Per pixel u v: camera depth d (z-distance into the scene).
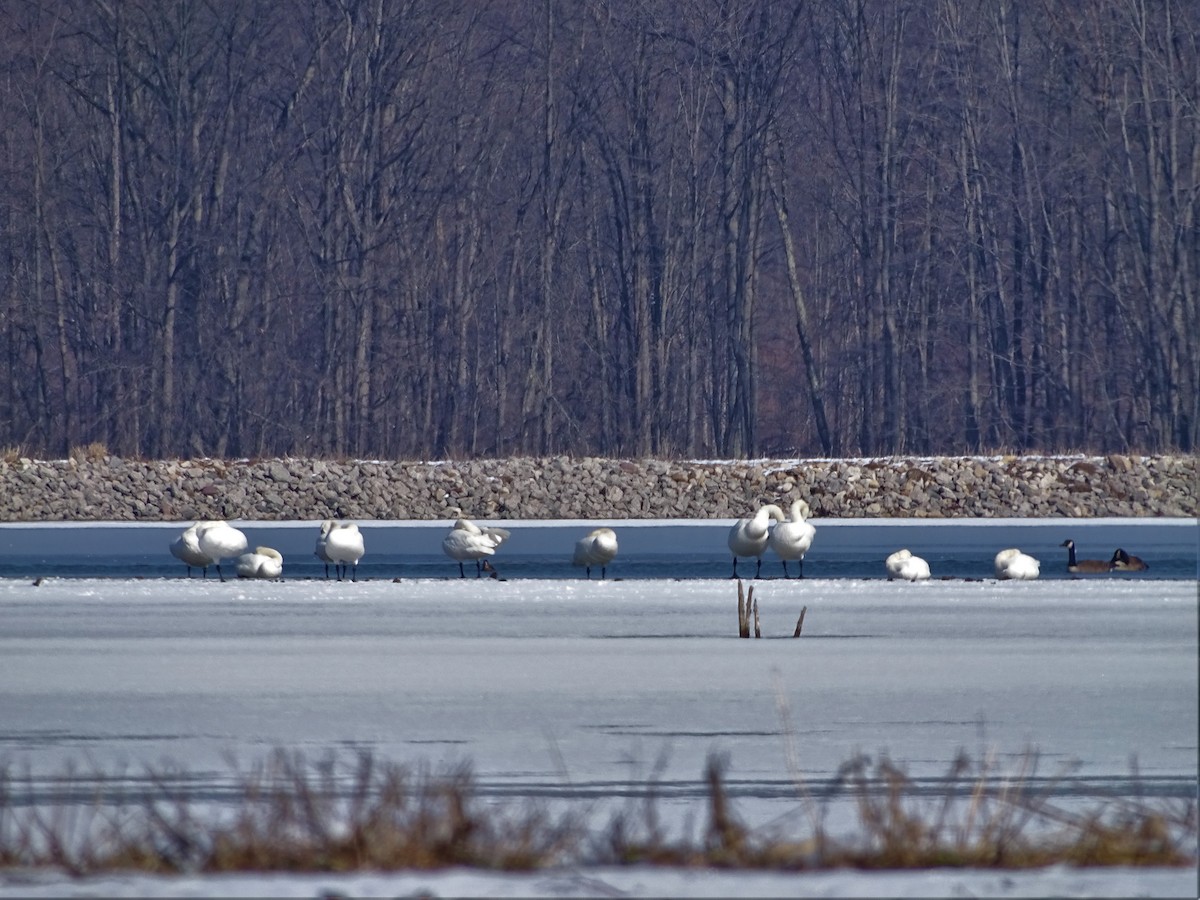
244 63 110.38
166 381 105.69
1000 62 107.44
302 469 70.88
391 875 14.98
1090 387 106.81
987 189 107.81
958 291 110.94
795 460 71.88
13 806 19.20
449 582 45.19
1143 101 99.19
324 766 20.14
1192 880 14.64
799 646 33.25
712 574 50.88
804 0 110.75
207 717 25.77
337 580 46.97
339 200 109.69
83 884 14.56
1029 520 63.84
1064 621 36.72
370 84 109.25
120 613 39.09
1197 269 98.62
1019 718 25.34
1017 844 15.89
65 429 108.31
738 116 109.19
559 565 54.06
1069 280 106.44
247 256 108.88
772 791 20.12
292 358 110.75
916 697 27.30
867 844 16.05
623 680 29.16
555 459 71.38
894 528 62.19
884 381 108.81
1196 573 50.34
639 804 19.34
